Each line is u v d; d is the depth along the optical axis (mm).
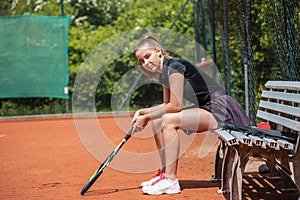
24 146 7625
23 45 11922
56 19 11938
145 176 5062
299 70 4719
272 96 4414
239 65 7691
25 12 13117
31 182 4973
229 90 7660
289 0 4758
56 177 5172
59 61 11953
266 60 6023
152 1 13078
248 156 3500
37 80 11953
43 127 10211
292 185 4176
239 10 6895
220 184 4559
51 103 12219
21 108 12188
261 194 4148
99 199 4148
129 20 12992
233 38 7902
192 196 4141
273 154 3453
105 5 13195
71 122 10953
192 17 12680
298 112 3535
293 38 4746
